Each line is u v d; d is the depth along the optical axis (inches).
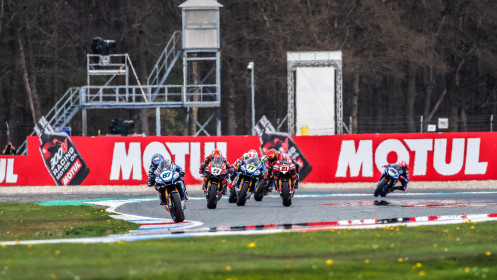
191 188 4153.5
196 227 2327.8
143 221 2593.5
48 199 3651.6
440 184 4146.2
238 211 2800.2
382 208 2827.3
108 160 4296.3
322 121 5713.6
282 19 7819.9
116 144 4296.3
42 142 4335.6
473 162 4217.5
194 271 1366.9
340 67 5713.6
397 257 1573.6
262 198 3257.9
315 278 1305.4
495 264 1503.4
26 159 4343.0
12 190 4180.6
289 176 2950.3
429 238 1887.3
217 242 1841.8
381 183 3363.7
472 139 4217.5
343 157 4256.9
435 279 1325.0
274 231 2132.1
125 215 2827.3
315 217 2532.0
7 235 2300.7
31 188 4234.7
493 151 4220.0
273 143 4274.1
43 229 2447.1
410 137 4220.0
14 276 1286.9
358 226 2237.9
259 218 2539.4
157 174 2465.6
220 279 1289.4
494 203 3014.3
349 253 1632.6
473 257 1576.0
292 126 5753.0
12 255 1578.5
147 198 3639.3
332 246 1737.2
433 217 2472.9
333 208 2849.4
